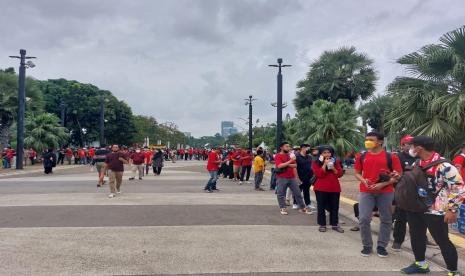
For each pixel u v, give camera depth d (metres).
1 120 32.38
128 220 9.52
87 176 23.78
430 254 6.68
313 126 25.09
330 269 6.00
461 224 7.90
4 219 9.58
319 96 33.38
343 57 33.38
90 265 6.04
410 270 5.82
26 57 29.39
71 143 64.94
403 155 7.60
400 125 13.30
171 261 6.27
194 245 7.24
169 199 13.27
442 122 12.34
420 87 13.16
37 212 10.55
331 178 8.55
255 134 66.31
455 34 12.77
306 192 10.89
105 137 65.00
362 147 25.31
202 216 10.13
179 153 62.44
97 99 63.38
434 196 5.46
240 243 7.42
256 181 16.66
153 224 9.07
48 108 59.81
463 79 12.77
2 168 30.95
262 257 6.54
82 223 9.12
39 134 38.31
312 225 9.24
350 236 8.18
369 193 6.83
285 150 10.65
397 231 7.06
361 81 32.66
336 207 8.61
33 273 5.66
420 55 13.38
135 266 6.02
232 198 13.70
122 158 14.18
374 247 7.38
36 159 39.16
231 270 5.88
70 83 65.00
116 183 14.55
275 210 11.22
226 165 22.70
